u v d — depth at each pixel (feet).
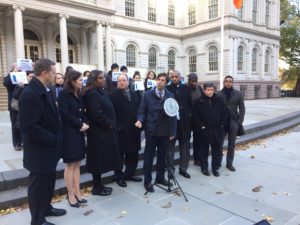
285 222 12.39
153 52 101.71
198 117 18.20
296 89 133.18
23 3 59.06
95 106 14.06
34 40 72.23
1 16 65.26
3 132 28.22
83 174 17.42
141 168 18.80
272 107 61.46
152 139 15.79
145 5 97.30
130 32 93.04
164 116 15.49
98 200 14.69
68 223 12.34
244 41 99.76
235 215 13.04
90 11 70.38
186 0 108.06
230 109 19.21
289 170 19.66
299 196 15.23
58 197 14.99
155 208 13.78
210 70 101.04
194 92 19.44
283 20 131.95
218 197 15.08
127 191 15.90
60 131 11.55
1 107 51.98
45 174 10.90
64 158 13.20
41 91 10.53
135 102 16.74
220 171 19.45
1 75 66.03
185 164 18.25
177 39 108.47
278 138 31.01
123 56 91.61
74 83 13.38
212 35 98.84
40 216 11.19
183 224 12.22
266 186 16.66
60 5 64.75
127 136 16.35
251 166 20.62
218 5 96.84
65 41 66.08
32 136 10.25
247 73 102.58
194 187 16.48
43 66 10.55
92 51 81.35
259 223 9.18
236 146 26.37
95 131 14.38
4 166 17.13
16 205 13.83
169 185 15.80
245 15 99.71
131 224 12.26
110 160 14.64
